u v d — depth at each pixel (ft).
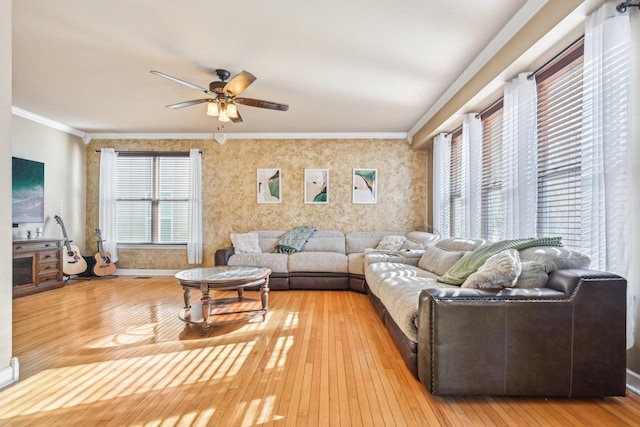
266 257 15.53
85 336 9.14
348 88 12.22
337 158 18.65
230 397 6.05
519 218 9.02
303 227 18.04
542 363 5.92
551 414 5.54
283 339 8.97
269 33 8.61
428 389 6.14
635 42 6.21
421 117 15.76
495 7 7.60
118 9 7.62
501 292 6.14
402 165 18.58
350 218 18.65
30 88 12.26
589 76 6.66
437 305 6.00
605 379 5.88
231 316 10.12
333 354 7.98
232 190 18.81
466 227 12.63
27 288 13.99
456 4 7.48
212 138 18.85
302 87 12.10
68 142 17.80
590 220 6.71
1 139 6.45
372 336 9.20
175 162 18.95
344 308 12.12
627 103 6.03
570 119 8.06
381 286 9.94
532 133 8.79
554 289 6.25
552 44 7.70
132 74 11.03
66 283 16.40
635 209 6.21
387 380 6.71
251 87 12.10
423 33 8.63
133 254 18.94
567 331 5.91
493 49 9.20
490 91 10.37
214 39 8.89
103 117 15.88
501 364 5.94
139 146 18.97
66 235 16.63
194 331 9.59
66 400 5.93
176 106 11.13
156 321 10.52
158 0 7.30
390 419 5.40
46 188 16.44
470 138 12.12
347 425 5.24
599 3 6.36
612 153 6.16
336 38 8.86
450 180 15.56
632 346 6.26
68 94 12.87
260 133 18.67
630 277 6.16
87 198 19.04
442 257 11.01
